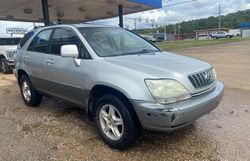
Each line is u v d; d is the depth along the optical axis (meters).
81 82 4.63
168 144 4.34
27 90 6.66
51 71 5.36
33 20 20.27
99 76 4.25
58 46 5.34
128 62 4.24
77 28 5.09
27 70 6.29
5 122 5.60
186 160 3.84
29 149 4.30
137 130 4.01
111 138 4.23
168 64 4.17
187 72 3.94
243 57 18.03
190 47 32.81
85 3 14.77
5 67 13.88
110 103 4.14
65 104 6.77
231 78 10.20
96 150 4.21
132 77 3.87
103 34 5.18
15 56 6.97
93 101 4.61
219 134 4.66
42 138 4.71
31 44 6.29
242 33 86.69
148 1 15.11
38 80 5.95
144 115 3.69
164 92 3.64
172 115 3.57
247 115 5.62
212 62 15.95
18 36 15.89
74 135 4.80
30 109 6.48
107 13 18.33
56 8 16.14
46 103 6.93
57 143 4.49
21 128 5.22
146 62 4.24
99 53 4.61
